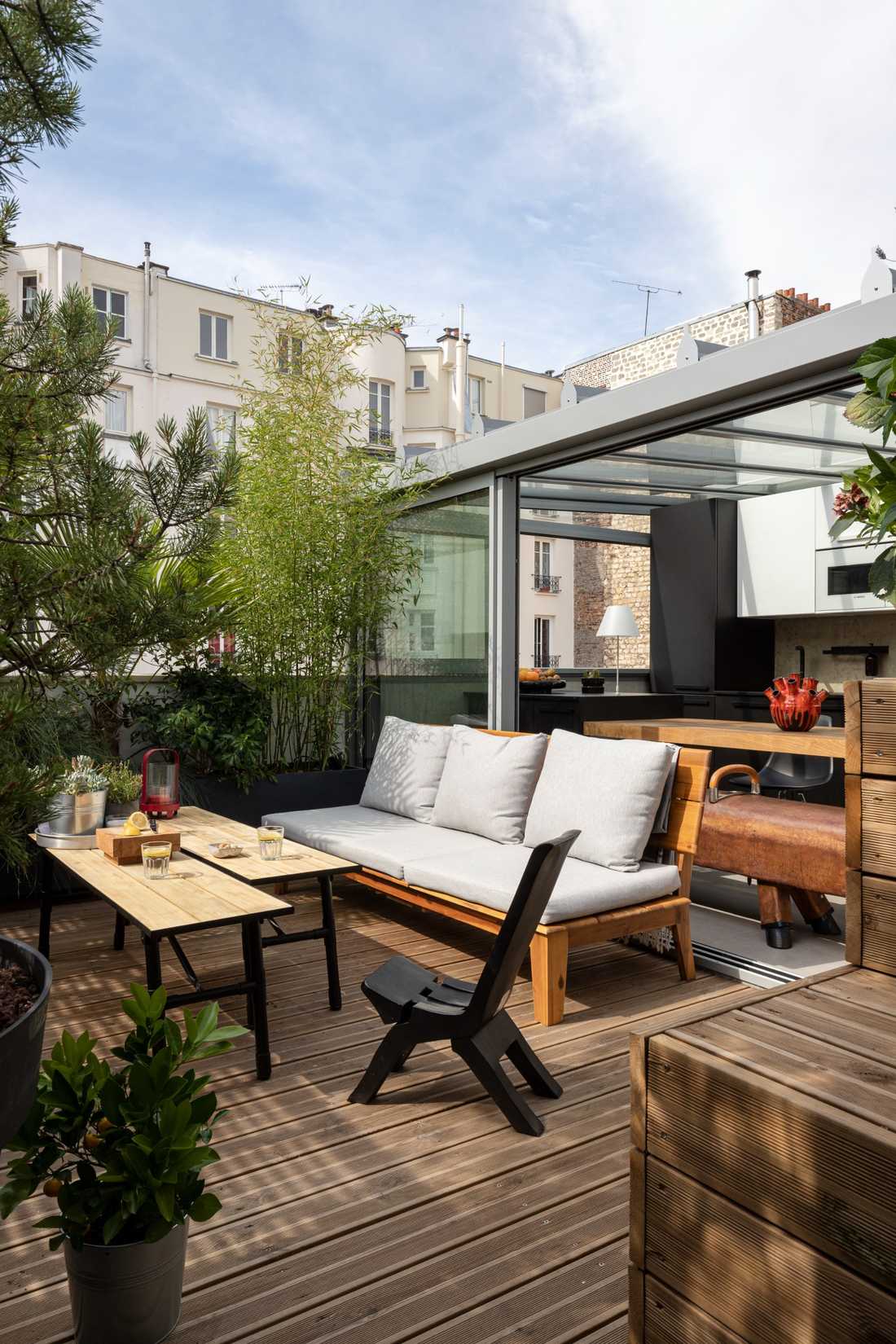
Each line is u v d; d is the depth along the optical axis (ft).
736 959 13.07
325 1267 6.47
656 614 29.81
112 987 12.26
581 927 11.23
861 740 4.67
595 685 28.63
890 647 25.26
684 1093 3.59
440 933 14.92
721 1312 3.43
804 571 25.39
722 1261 3.43
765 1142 3.26
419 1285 6.27
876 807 4.59
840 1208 3.01
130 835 11.87
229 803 19.04
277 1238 6.79
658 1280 3.72
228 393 76.07
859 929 4.68
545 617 72.64
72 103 5.32
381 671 22.26
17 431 5.81
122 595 5.68
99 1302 5.49
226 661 19.54
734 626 27.73
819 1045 3.68
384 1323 5.90
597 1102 8.99
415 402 91.04
